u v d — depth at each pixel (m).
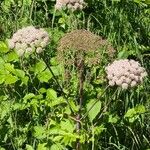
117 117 0.84
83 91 0.86
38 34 0.71
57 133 0.78
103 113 0.83
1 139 0.86
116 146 0.86
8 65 0.82
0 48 0.86
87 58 0.77
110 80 0.73
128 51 1.00
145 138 0.90
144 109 0.83
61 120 0.81
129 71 0.71
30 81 0.88
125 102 0.91
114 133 0.89
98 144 0.85
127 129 0.90
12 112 0.87
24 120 0.88
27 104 0.82
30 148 0.80
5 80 0.80
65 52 0.76
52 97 0.81
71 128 0.79
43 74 0.83
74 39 0.75
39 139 0.83
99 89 0.87
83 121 0.81
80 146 0.80
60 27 1.00
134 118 0.85
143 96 0.95
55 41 0.95
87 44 0.75
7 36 0.98
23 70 0.89
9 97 0.88
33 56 0.89
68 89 0.87
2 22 1.00
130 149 0.91
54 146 0.79
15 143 0.85
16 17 0.99
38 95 0.82
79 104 0.82
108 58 0.86
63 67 0.87
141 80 0.72
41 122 0.86
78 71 0.86
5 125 0.86
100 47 0.76
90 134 0.81
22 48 0.71
